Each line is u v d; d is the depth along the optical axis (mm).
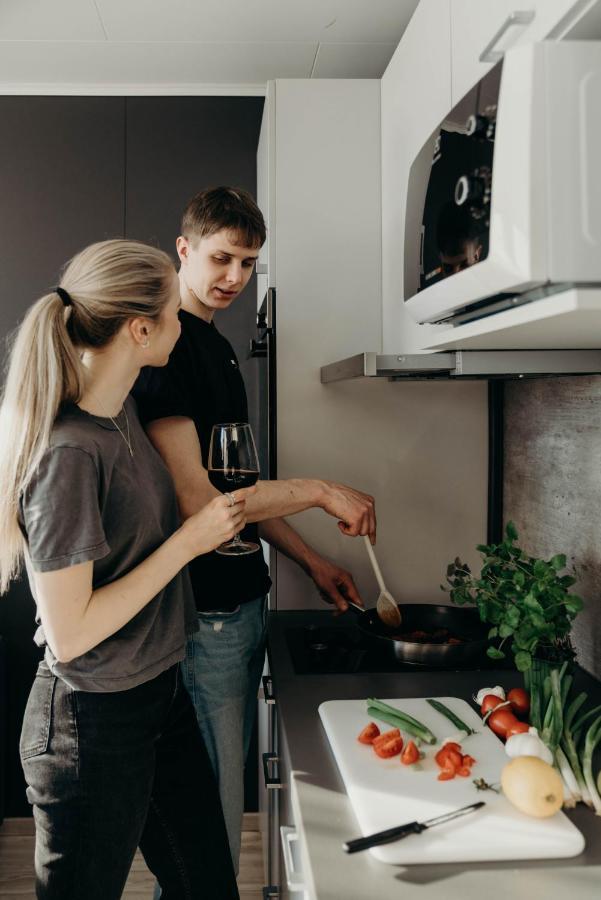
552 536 1728
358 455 2039
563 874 888
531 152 809
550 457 1732
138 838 1381
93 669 1272
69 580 1153
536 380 1800
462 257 997
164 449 1525
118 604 1217
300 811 1020
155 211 2615
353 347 2031
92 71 2492
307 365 2027
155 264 1288
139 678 1316
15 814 2605
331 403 2033
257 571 1800
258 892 2244
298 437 2035
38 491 1154
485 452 2055
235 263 1651
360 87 2010
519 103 823
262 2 2072
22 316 2586
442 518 2055
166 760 1504
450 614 1848
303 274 2021
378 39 2295
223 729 1717
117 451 1265
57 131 2580
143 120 2602
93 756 1281
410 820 971
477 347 1374
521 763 984
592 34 891
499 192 866
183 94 2605
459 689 1453
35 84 2559
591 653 1540
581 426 1574
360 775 1087
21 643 2584
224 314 2635
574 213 817
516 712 1290
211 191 1646
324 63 2455
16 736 2594
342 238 2020
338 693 1437
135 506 1289
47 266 2592
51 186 2584
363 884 865
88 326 1236
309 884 895
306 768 1143
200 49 2350
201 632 1683
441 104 1398
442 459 2049
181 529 1290
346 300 2027
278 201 2012
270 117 2000
